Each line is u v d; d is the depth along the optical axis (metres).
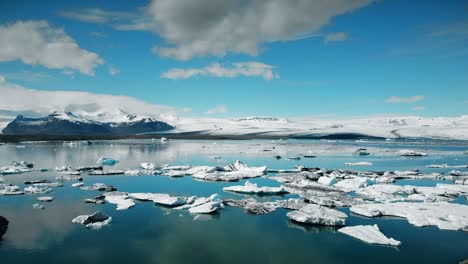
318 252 18.09
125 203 26.73
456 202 28.33
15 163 47.78
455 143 148.88
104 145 107.81
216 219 23.42
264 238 20.08
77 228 21.25
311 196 29.84
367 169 50.72
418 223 22.12
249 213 24.80
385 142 161.00
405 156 73.81
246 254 17.89
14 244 18.67
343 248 18.66
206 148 98.69
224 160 62.88
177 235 20.41
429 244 19.12
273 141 166.62
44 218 23.02
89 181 37.50
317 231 21.17
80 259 17.03
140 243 19.12
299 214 23.19
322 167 53.28
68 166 45.59
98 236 20.06
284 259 17.33
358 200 28.34
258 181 38.59
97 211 24.36
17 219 22.73
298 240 19.72
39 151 76.94
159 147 100.69
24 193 29.91
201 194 31.67
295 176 40.44
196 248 18.61
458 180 38.22
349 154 78.94
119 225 22.00
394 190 31.91
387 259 17.31
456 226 21.53
